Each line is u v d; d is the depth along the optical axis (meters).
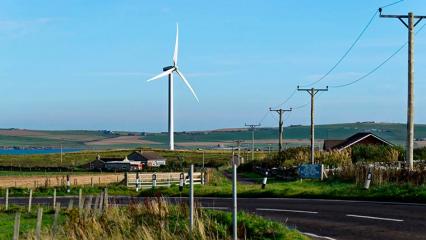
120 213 21.52
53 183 62.47
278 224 17.61
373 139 80.06
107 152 161.38
